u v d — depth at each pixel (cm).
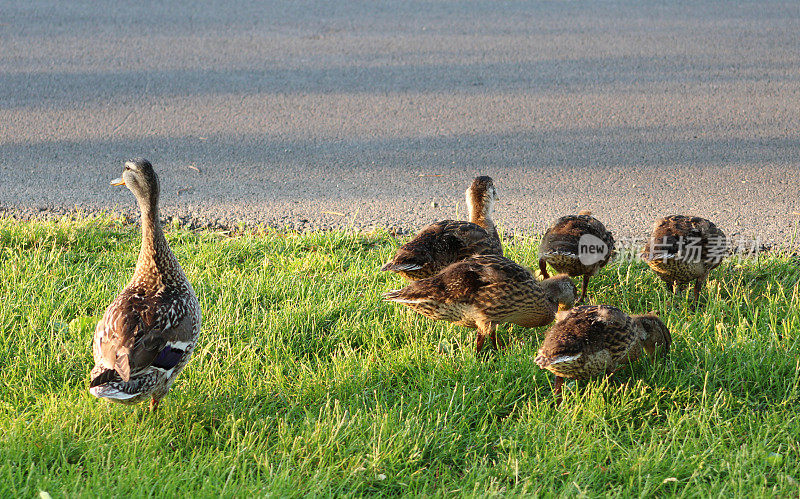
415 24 1692
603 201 958
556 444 520
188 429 537
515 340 672
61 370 606
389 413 552
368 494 486
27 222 865
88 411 547
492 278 608
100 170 1028
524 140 1148
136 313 509
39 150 1085
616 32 1638
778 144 1121
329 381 595
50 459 497
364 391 586
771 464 500
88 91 1305
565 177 1027
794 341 627
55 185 981
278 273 771
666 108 1260
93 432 525
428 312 636
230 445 524
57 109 1231
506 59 1484
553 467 503
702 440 527
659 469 502
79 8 1778
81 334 659
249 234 870
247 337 667
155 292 536
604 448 520
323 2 1858
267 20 1712
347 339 674
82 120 1193
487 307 613
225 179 1014
